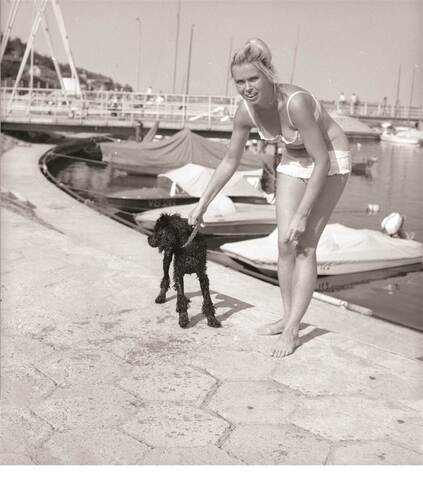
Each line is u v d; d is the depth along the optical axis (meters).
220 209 12.40
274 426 2.70
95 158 28.80
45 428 2.66
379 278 9.61
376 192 19.55
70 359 3.32
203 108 28.09
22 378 3.10
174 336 3.65
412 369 3.30
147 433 2.63
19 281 4.60
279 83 3.06
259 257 9.04
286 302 3.63
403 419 2.77
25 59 28.70
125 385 3.05
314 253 3.45
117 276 4.80
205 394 2.97
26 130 28.17
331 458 2.46
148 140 24.69
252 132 23.86
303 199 3.19
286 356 3.41
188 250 3.68
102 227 8.89
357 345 3.59
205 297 3.78
